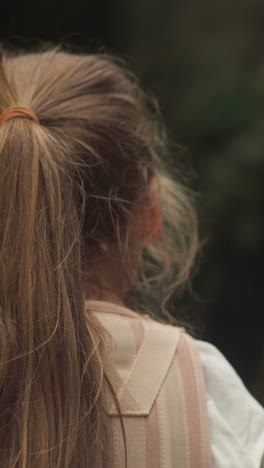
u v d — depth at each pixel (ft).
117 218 3.01
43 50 6.45
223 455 2.64
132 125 3.17
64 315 2.54
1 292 2.54
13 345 2.51
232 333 12.54
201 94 12.96
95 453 2.53
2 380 2.50
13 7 15.12
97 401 2.57
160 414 2.63
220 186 12.00
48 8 15.19
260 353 12.44
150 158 3.30
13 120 2.69
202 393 2.71
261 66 13.10
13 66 3.18
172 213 4.08
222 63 13.34
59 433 2.49
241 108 12.53
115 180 3.01
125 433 2.60
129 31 14.89
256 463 2.65
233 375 2.85
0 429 2.52
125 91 3.24
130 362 2.71
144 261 4.05
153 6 14.76
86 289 2.92
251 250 12.00
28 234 2.55
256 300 12.44
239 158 12.13
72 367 2.52
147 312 3.94
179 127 12.72
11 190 2.58
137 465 2.58
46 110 2.88
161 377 2.69
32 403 2.49
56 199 2.60
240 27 13.71
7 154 2.61
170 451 2.60
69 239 2.61
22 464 2.46
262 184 11.99
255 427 2.75
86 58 3.31
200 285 12.20
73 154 2.80
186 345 2.81
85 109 2.98
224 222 11.99
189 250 4.57
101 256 2.98
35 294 2.53
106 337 2.72
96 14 15.24
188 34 14.10
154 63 13.94
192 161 12.34
